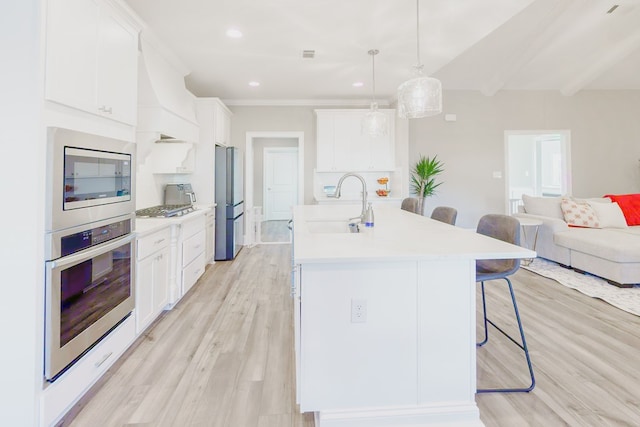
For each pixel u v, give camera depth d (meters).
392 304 1.52
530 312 2.83
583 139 5.97
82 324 1.65
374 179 5.84
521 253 1.44
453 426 1.53
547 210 4.59
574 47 4.57
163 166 3.74
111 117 1.96
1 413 1.40
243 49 3.43
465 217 5.97
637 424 1.52
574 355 2.13
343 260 1.38
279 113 5.72
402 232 2.00
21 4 1.39
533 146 8.13
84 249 1.67
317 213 3.12
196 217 3.51
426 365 1.55
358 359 1.52
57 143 1.46
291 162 9.37
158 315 2.72
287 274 4.07
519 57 4.67
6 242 1.39
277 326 2.62
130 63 2.18
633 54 4.77
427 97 2.59
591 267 3.69
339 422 1.51
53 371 1.46
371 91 5.12
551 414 1.60
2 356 1.39
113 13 1.98
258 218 6.01
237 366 2.05
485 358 2.11
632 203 4.63
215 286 3.62
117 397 1.75
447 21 2.85
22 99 1.40
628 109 5.96
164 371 1.99
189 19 2.81
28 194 1.39
